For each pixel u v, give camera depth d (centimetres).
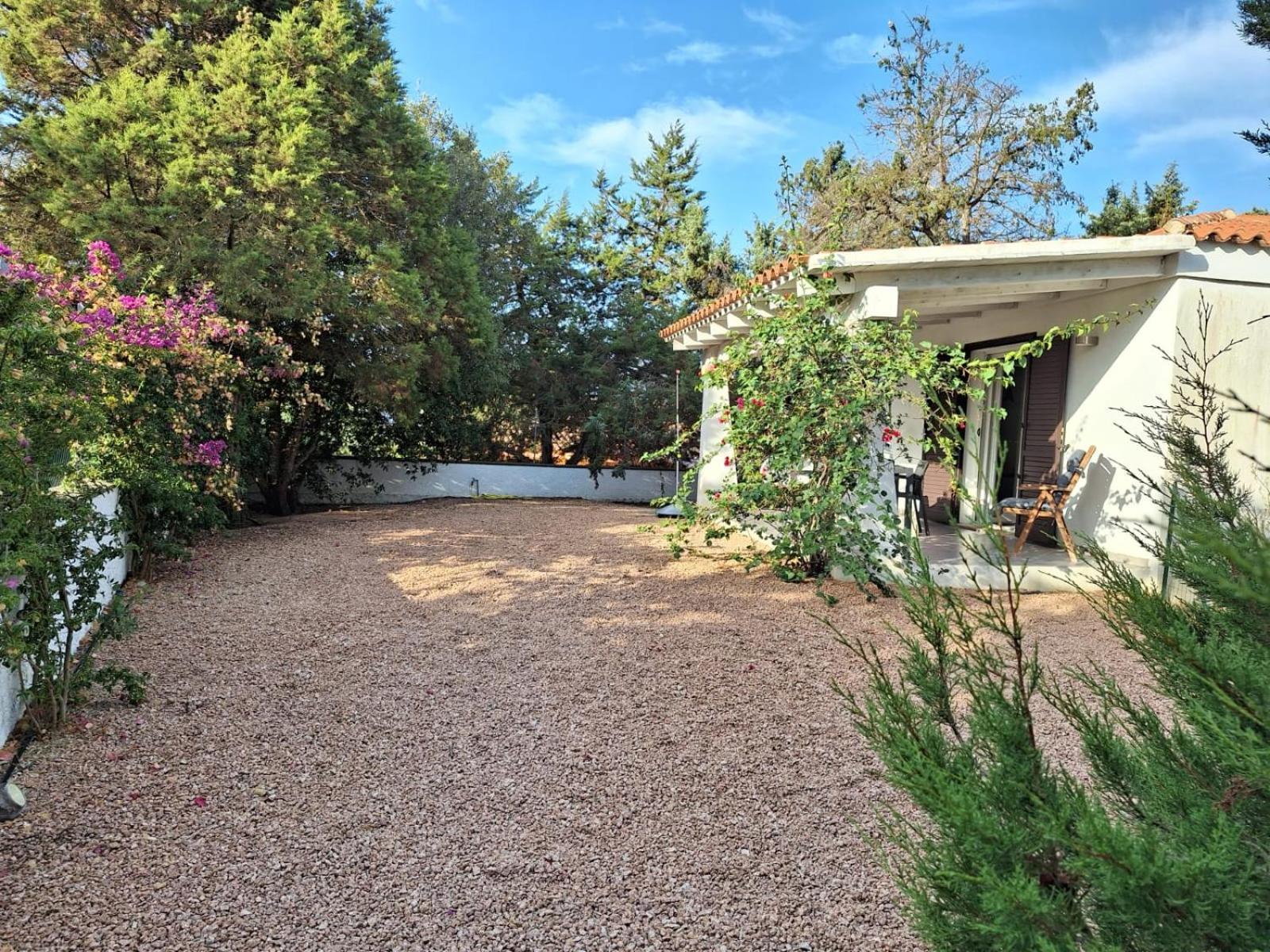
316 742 360
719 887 248
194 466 804
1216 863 103
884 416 626
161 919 227
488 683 440
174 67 1090
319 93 1127
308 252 1052
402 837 278
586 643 516
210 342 890
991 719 148
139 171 960
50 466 347
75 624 361
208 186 952
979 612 167
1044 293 702
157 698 405
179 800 300
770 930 227
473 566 779
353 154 1243
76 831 275
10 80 1087
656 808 301
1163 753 142
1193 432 184
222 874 251
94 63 1096
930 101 1903
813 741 363
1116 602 150
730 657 483
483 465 1703
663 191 2716
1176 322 622
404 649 502
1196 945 101
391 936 222
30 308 359
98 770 323
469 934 224
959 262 607
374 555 844
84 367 386
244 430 966
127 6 1077
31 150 993
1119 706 158
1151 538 166
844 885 249
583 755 348
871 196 1905
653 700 415
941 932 137
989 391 862
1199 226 634
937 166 1878
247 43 1070
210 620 559
